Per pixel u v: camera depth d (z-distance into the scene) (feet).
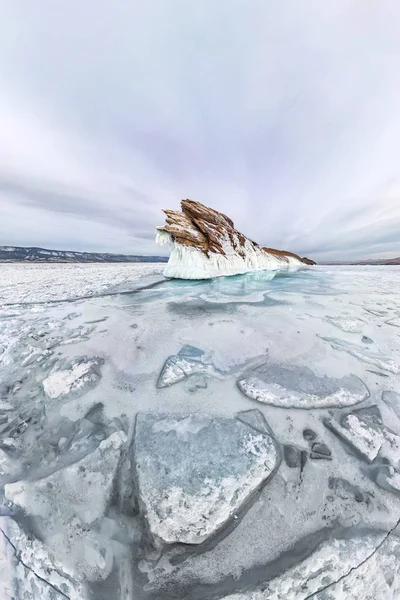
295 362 11.70
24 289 29.43
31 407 9.25
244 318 17.81
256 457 6.82
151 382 10.39
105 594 4.81
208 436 7.51
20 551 5.19
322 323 16.72
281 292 27.73
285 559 5.10
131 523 5.72
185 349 13.14
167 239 40.47
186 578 4.96
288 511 5.81
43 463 7.06
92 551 5.30
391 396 9.43
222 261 41.16
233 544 5.32
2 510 5.88
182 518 5.56
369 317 18.08
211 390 9.77
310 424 8.08
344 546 5.20
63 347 13.50
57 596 4.74
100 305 21.75
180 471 6.43
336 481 6.39
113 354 12.71
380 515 5.71
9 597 4.67
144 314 18.97
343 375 10.67
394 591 4.77
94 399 9.48
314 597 4.66
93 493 6.25
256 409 8.72
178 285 32.73
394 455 7.02
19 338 14.57
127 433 7.87
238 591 4.75
